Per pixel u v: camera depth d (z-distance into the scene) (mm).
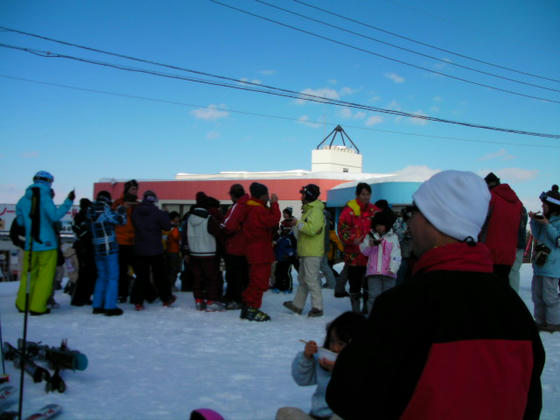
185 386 4062
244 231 7164
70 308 7727
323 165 31016
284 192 23797
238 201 7750
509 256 5535
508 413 1219
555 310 6570
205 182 25625
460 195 1390
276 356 5148
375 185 17391
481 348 1217
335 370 1254
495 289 1319
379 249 6457
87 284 7988
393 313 1237
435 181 1451
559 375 4676
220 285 8383
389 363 1184
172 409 3533
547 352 5523
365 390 1179
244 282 9078
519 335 1295
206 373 4453
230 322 6926
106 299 7109
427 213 1418
